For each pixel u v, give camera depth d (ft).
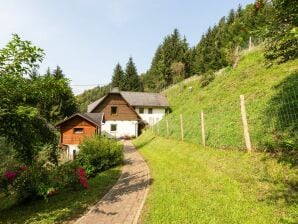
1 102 22.53
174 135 70.74
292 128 31.45
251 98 52.42
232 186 27.12
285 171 25.44
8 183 30.78
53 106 144.66
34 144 25.68
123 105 161.07
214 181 30.07
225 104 62.75
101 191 34.04
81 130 112.47
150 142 87.15
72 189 35.35
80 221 23.38
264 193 23.73
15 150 27.35
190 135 58.44
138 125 167.02
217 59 165.37
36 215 25.91
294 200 20.86
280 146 29.58
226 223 19.75
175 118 89.51
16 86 23.18
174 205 24.44
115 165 55.42
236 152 36.19
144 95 180.14
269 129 35.17
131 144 109.91
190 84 178.40
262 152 31.71
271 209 20.72
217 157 38.29
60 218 24.66
